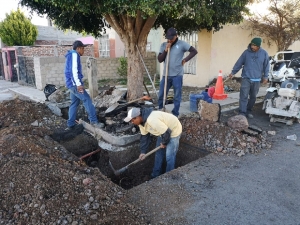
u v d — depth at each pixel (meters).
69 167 3.45
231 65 11.28
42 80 10.56
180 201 2.97
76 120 5.95
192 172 3.64
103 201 2.74
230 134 4.53
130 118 3.62
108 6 4.51
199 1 4.57
